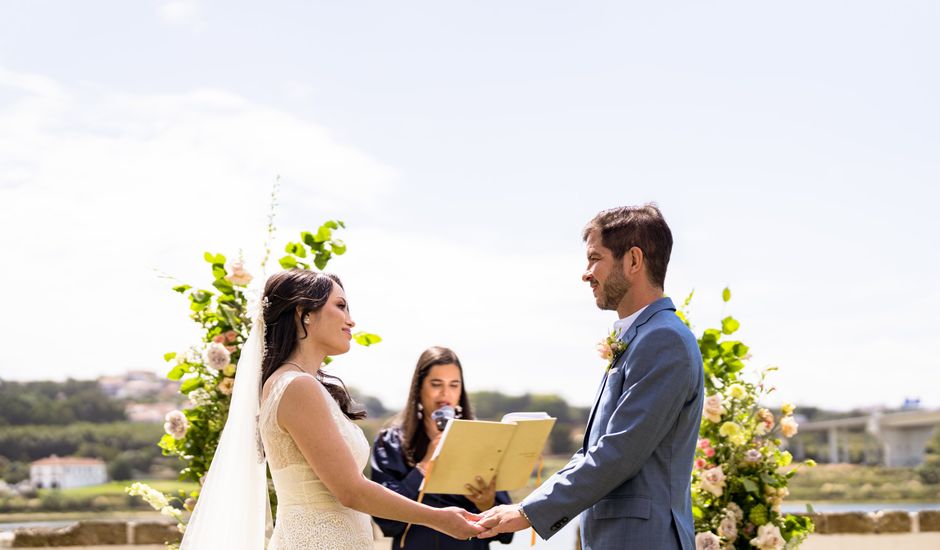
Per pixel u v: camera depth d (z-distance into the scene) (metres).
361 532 3.06
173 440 3.85
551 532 2.96
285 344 3.13
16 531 4.90
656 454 2.99
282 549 2.97
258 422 3.18
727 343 4.13
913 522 5.54
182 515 3.82
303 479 2.98
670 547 2.92
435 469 3.57
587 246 3.24
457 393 4.41
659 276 3.16
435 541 4.09
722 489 3.99
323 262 3.83
